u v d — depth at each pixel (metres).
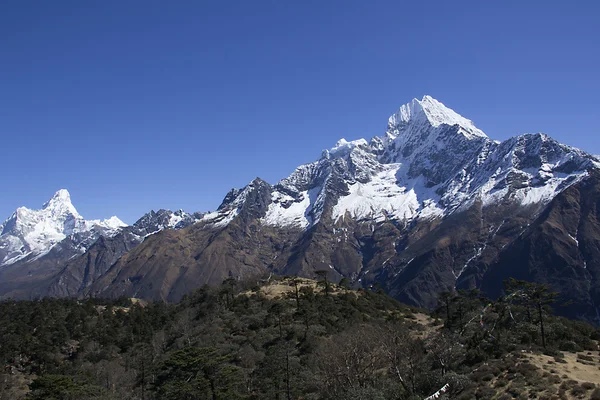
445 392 70.25
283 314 145.25
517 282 103.38
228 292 182.62
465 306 131.62
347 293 175.50
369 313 158.75
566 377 66.75
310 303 156.12
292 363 107.12
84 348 169.75
